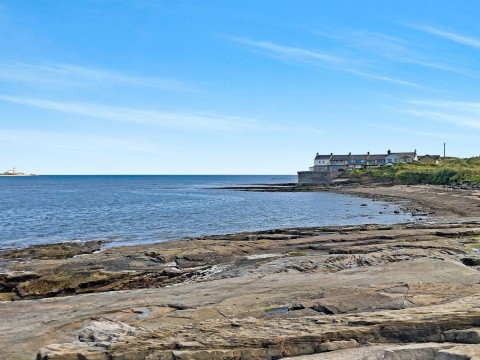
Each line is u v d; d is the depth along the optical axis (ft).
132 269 78.02
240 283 58.65
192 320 43.57
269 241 98.48
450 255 71.82
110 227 163.53
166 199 333.42
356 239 95.40
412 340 32.89
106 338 36.99
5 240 136.05
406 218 167.12
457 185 307.58
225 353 32.53
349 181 458.91
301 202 277.03
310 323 36.96
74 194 422.82
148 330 39.09
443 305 38.63
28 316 48.52
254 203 276.00
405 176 386.93
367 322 34.83
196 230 151.53
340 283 53.57
